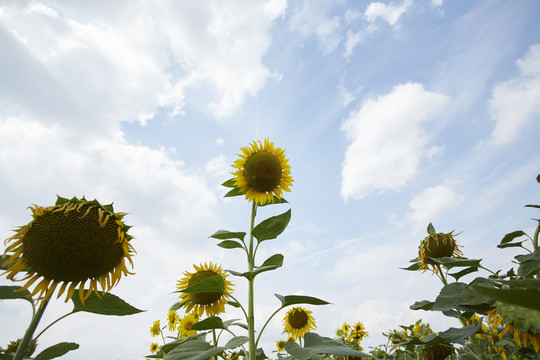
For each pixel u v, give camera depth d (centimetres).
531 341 54
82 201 67
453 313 90
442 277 105
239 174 125
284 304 84
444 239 107
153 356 104
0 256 59
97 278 65
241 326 101
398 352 166
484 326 103
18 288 59
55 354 62
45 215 62
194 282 113
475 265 88
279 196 126
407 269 116
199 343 80
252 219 110
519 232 104
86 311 63
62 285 62
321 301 82
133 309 65
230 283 118
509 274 87
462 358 112
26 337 54
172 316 204
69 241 60
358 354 65
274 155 132
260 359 107
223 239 96
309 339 77
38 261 60
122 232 65
